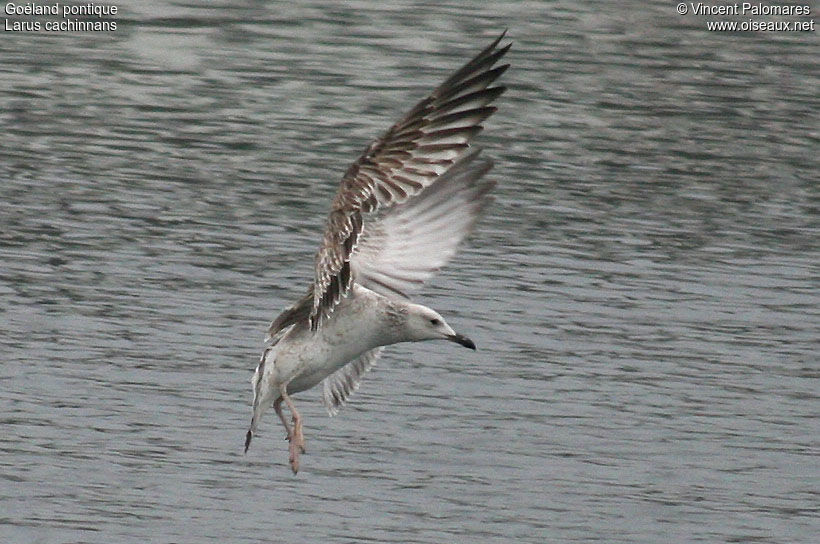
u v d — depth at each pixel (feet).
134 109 80.02
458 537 40.24
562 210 66.28
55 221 63.00
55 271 57.47
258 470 43.57
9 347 50.37
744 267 60.29
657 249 61.98
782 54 93.76
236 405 47.32
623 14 102.12
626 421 46.85
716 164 73.72
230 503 41.73
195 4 101.91
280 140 75.61
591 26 98.73
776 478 43.93
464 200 28.89
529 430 46.11
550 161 73.00
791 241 63.62
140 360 49.98
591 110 81.51
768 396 48.85
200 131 76.79
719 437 46.06
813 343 52.95
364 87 84.89
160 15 98.84
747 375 50.29
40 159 71.31
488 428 46.14
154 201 66.13
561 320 54.19
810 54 94.07
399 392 48.32
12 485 42.11
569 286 57.41
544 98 83.10
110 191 67.26
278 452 44.65
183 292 55.93
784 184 71.20
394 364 50.21
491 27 97.81
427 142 25.45
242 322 53.42
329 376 31.12
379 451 44.73
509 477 43.45
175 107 80.53
